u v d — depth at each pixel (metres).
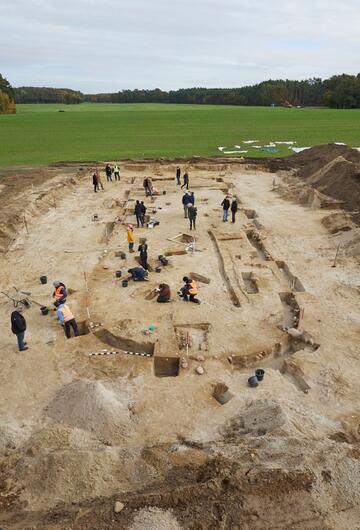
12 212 21.72
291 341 12.07
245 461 7.35
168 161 36.94
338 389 9.84
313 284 15.03
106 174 31.75
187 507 6.54
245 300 13.84
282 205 24.98
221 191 28.28
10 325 12.60
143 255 15.51
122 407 9.20
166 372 11.21
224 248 18.09
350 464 7.22
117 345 11.98
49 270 16.30
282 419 8.42
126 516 6.45
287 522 6.33
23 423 8.98
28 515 6.74
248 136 51.53
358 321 12.68
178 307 13.44
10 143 48.41
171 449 8.03
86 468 7.40
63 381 10.27
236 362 11.14
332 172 26.86
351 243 18.00
